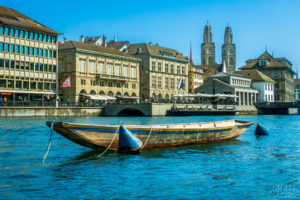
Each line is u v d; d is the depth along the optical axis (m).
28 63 72.00
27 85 71.75
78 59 82.88
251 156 22.39
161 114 78.50
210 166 19.23
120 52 96.38
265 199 13.62
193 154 22.97
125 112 82.31
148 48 105.12
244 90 107.38
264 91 119.62
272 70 138.25
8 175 17.00
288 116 86.81
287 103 101.50
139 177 16.81
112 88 91.62
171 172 17.83
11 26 68.94
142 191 14.59
